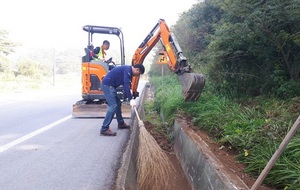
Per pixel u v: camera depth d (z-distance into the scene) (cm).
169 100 915
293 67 654
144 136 496
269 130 457
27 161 486
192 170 479
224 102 685
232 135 480
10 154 521
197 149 484
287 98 606
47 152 538
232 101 716
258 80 743
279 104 579
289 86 604
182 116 754
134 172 503
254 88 755
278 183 332
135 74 674
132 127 775
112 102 672
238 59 750
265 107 592
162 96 1160
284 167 341
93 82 931
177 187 482
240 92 773
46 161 488
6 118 886
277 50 650
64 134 683
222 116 593
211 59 772
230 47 714
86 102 969
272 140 425
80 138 648
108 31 968
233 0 634
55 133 692
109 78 670
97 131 721
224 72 761
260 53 687
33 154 524
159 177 468
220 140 500
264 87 702
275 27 616
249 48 691
